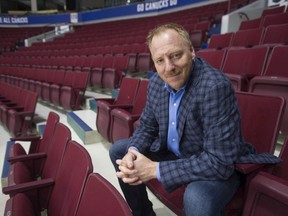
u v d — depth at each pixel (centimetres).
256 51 88
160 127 49
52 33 491
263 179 36
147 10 409
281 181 35
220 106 39
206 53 110
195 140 44
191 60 43
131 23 393
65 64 233
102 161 85
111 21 464
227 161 38
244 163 39
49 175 58
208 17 250
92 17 489
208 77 41
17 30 508
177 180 40
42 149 72
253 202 38
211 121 39
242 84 79
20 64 301
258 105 49
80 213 36
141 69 183
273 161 40
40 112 158
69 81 160
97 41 321
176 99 46
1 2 600
